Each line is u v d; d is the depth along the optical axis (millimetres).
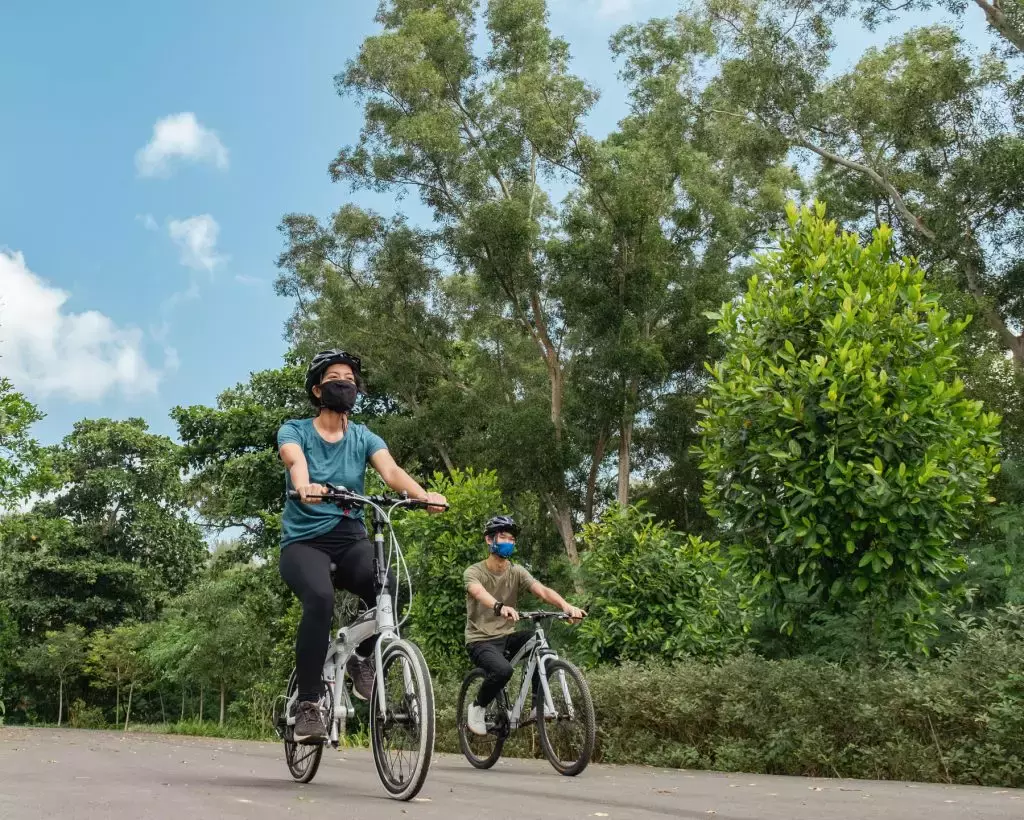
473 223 27938
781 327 8430
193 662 33250
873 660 8336
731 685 8227
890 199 27156
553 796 5355
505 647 8102
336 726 4547
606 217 27484
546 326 30219
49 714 50406
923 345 8164
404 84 29766
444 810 4023
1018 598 9852
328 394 4660
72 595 51500
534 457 27000
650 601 11141
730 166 30359
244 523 34000
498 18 29641
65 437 53938
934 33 25125
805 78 25594
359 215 31453
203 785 4816
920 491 7543
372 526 4621
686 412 27500
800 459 7984
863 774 7121
